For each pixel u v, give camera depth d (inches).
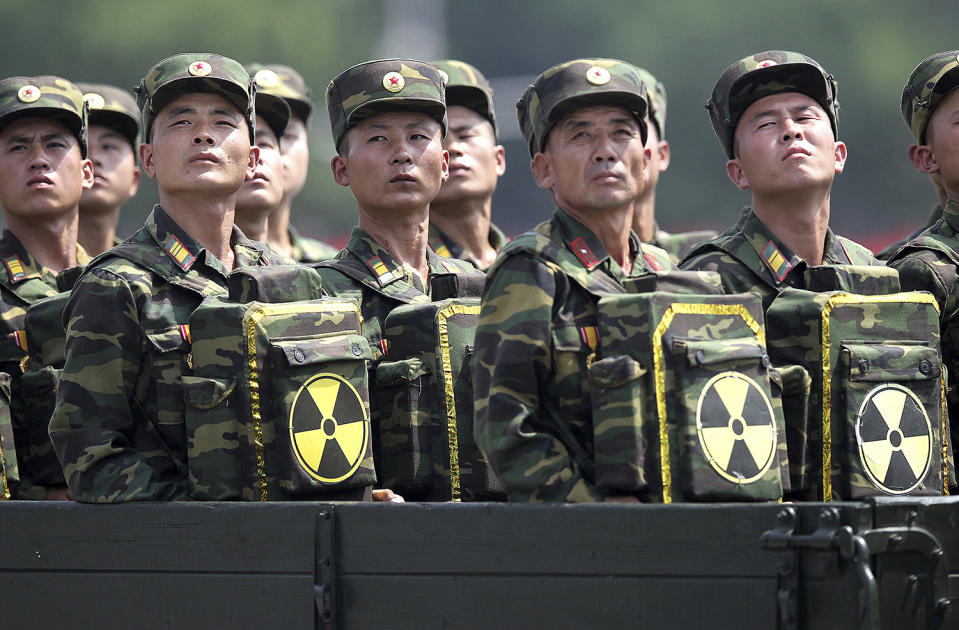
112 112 772.6
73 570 488.1
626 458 434.9
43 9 3097.9
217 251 550.0
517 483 448.5
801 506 400.8
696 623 410.9
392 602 446.3
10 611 497.0
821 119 539.2
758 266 536.7
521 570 431.5
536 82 517.3
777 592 399.9
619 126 504.1
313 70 3329.2
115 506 482.3
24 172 633.0
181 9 3176.7
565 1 3255.4
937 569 406.0
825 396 474.9
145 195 2714.1
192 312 509.4
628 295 445.7
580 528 425.1
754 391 450.0
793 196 535.8
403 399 536.4
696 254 556.4
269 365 482.9
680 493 434.9
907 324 489.7
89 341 502.3
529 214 2967.5
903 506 402.6
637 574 418.3
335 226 3100.4
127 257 521.3
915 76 606.2
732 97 540.7
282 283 503.8
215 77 538.9
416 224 613.0
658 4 3198.8
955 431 553.3
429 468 536.4
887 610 399.2
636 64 3179.1
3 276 631.2
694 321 447.8
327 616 449.1
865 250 573.0
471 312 546.9
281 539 458.0
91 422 495.5
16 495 586.6
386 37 3373.5
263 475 479.5
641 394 438.0
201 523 469.7
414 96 595.2
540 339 458.0
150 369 509.0
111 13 3142.2
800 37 3063.5
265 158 737.0
